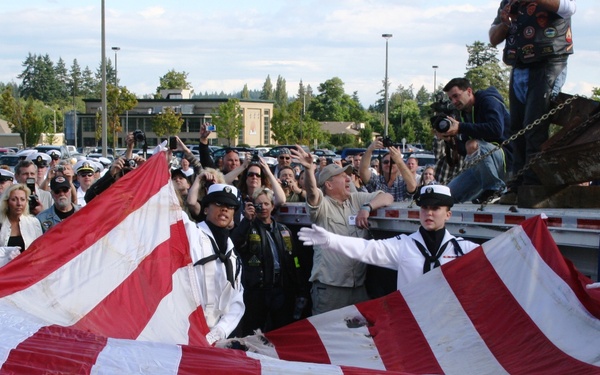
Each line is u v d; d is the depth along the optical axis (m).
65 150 40.00
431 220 5.50
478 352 4.82
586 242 5.30
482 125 6.95
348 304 6.58
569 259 5.47
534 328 4.81
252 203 6.88
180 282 5.12
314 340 5.18
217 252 5.46
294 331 5.26
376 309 5.22
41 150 45.88
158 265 4.93
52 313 4.31
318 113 139.00
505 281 5.05
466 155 7.63
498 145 6.56
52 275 4.49
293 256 7.04
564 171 6.02
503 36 7.27
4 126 118.00
